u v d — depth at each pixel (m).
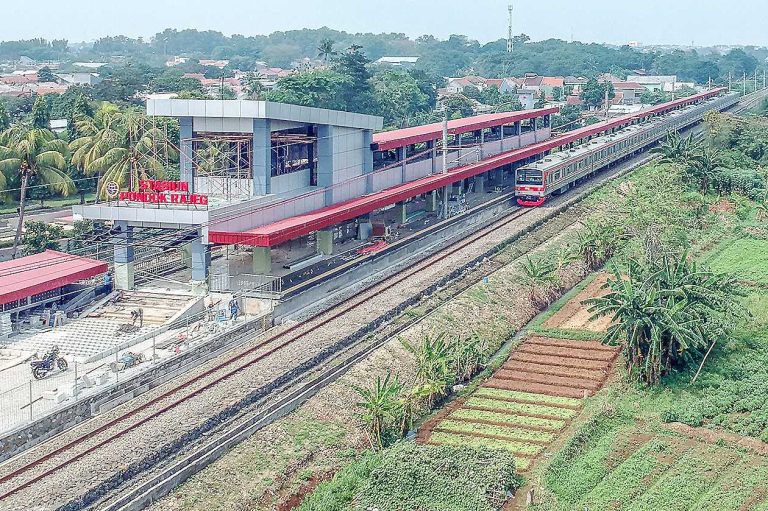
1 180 79.81
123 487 34.72
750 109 172.12
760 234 79.44
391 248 68.12
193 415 40.00
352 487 36.84
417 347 50.91
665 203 83.12
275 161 62.75
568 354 52.91
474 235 76.25
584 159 97.56
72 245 71.25
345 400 44.03
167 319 51.25
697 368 48.03
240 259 63.00
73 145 88.88
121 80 158.12
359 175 71.94
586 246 70.12
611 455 40.38
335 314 54.41
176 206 54.72
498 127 102.94
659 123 127.38
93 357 45.00
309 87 134.12
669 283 49.09
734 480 37.94
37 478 34.47
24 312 51.09
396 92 160.00
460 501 35.53
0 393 40.78
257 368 45.66
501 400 46.69
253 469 37.53
